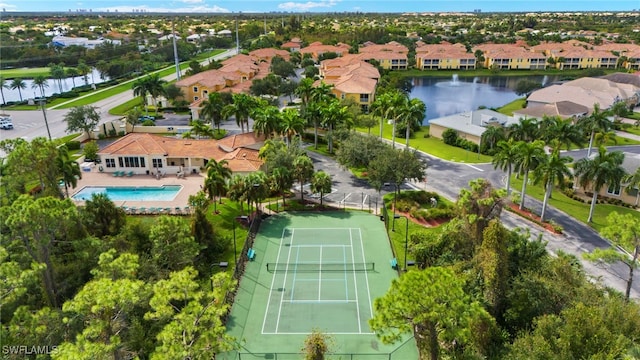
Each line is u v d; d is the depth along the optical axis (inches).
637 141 3848.4
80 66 6791.3
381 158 2514.8
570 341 1195.3
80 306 1096.2
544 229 2293.3
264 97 4972.9
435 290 1111.6
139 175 2989.7
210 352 1073.5
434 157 3420.3
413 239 2039.9
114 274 1309.1
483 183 1823.3
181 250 1659.7
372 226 2320.4
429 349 1301.7
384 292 1780.3
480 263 1515.7
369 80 5300.2
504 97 6077.8
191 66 6614.2
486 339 1373.0
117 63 7003.0
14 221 1349.7
